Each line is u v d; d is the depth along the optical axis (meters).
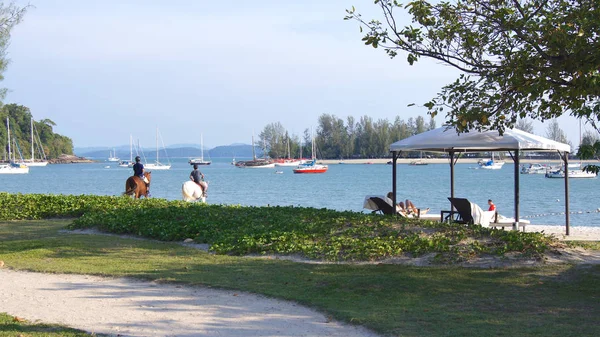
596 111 10.81
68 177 106.50
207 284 10.88
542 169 101.75
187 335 7.91
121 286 10.91
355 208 36.66
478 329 7.96
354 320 8.46
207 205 21.47
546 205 38.78
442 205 39.22
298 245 13.82
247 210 19.53
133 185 25.17
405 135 146.62
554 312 8.77
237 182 79.31
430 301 9.51
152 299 9.91
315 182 77.75
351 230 14.86
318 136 161.75
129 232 17.31
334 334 7.97
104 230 17.94
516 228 17.45
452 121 12.23
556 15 11.85
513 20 11.64
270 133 175.88
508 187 62.78
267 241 14.46
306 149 172.88
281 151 174.50
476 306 9.16
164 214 18.58
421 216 20.59
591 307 9.02
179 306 9.43
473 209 17.17
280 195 50.81
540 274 11.09
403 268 11.77
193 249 14.56
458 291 10.05
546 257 12.31
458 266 11.91
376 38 12.27
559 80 11.02
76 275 11.96
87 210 21.98
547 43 11.22
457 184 70.12
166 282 11.19
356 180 83.31
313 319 8.70
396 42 12.23
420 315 8.69
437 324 8.23
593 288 10.09
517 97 11.64
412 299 9.62
